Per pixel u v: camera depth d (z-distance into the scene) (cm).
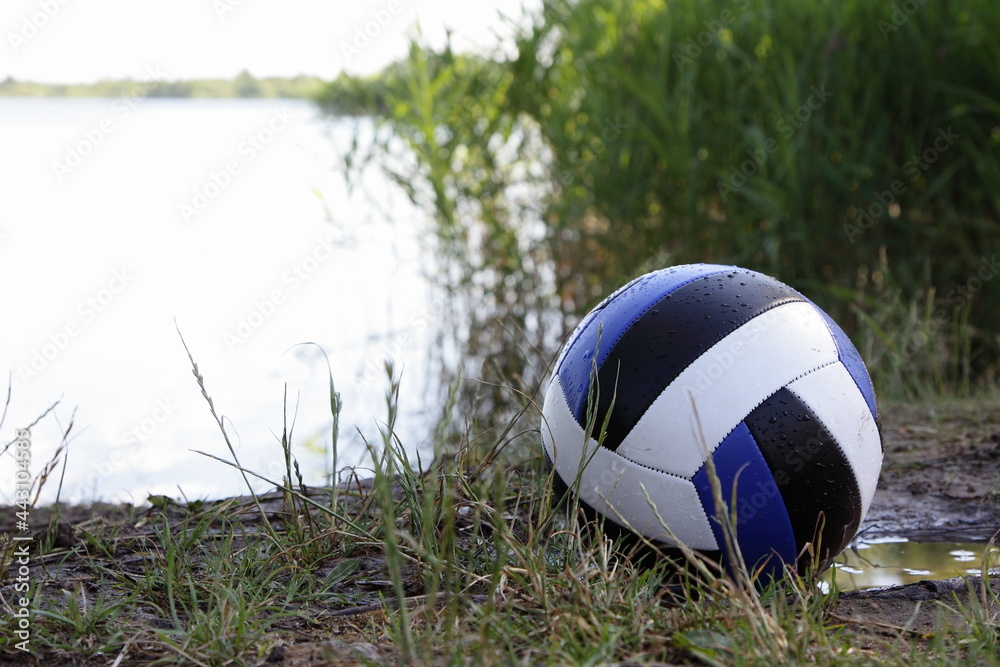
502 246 678
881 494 359
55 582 259
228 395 585
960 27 588
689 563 233
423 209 701
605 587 214
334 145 736
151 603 234
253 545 263
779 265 611
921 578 283
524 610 214
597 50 671
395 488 331
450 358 643
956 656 197
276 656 204
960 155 600
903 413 469
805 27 625
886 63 596
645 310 240
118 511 362
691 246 625
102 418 535
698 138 627
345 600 240
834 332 244
